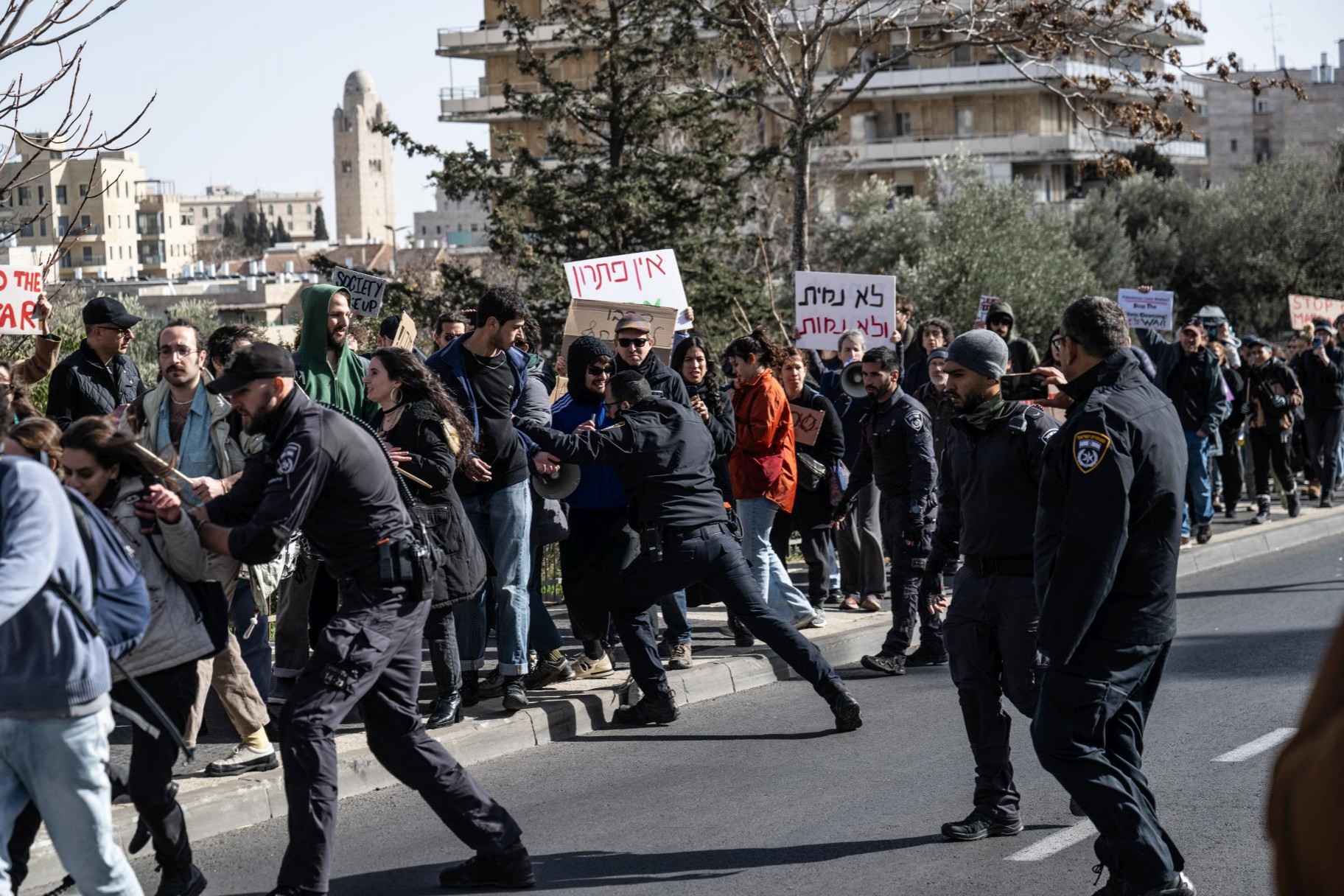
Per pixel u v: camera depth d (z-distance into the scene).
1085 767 4.83
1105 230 50.50
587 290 10.95
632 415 7.38
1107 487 4.67
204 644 5.09
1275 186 50.47
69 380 7.59
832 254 50.62
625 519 8.29
